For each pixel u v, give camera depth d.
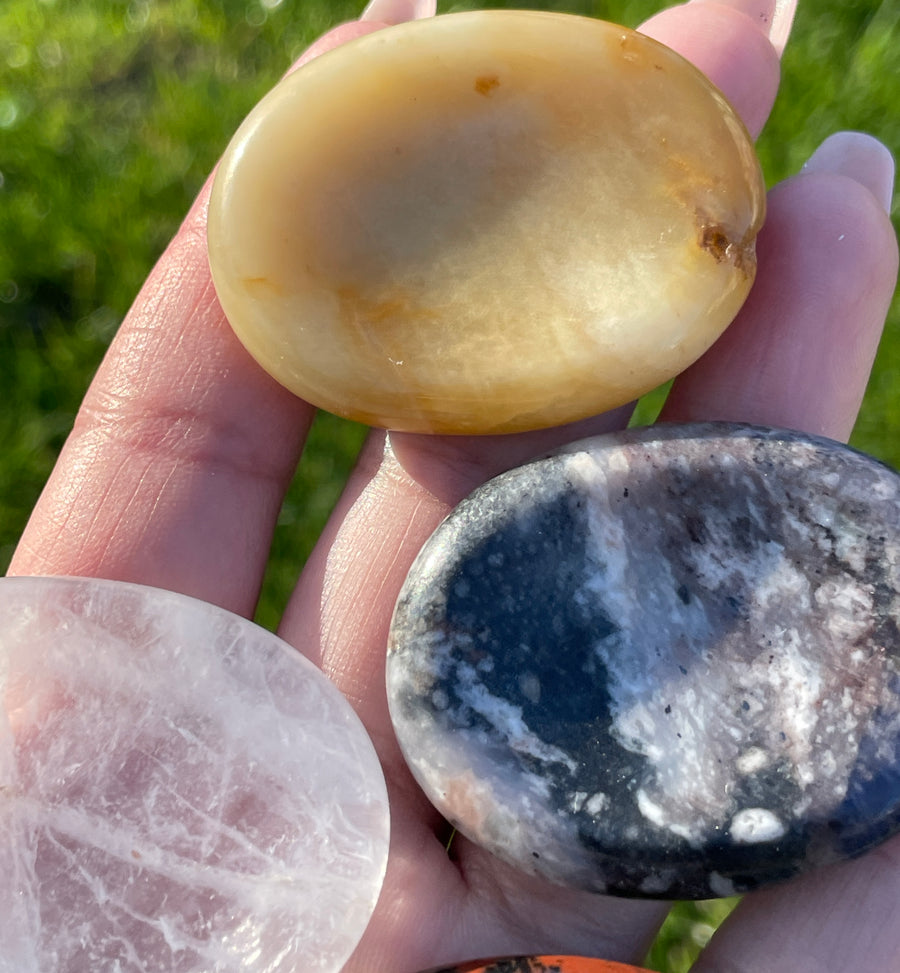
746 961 0.07
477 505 0.08
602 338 0.08
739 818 0.07
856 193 0.09
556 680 0.08
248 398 0.10
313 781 0.08
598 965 0.07
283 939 0.07
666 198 0.08
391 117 0.08
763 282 0.09
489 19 0.08
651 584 0.08
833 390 0.09
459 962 0.08
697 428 0.08
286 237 0.08
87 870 0.07
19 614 0.08
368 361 0.08
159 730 0.08
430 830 0.09
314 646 0.09
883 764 0.07
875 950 0.07
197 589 0.10
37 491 0.13
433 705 0.08
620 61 0.08
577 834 0.07
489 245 0.08
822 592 0.08
